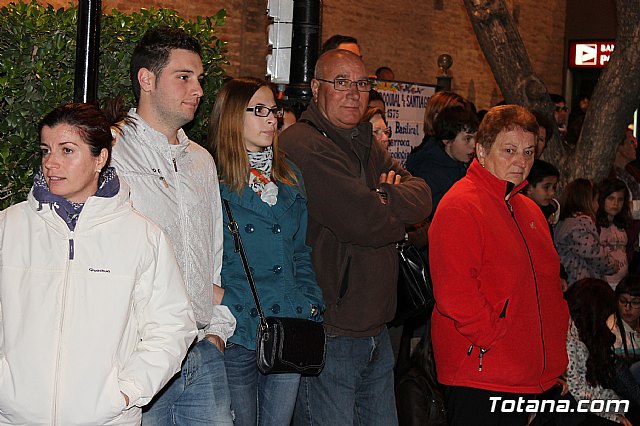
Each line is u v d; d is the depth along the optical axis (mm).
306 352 4023
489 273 4441
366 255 4410
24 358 3057
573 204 6742
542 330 4531
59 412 3049
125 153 3621
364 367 4512
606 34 17516
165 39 3701
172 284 3273
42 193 3092
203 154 3932
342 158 4387
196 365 3809
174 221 3682
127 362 3188
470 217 4434
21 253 3113
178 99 3699
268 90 4137
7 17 3916
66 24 4023
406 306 4664
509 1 16297
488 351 4445
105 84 4227
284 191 4164
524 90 8148
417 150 6289
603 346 5855
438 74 15297
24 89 3914
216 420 3838
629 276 6332
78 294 3088
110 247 3141
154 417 3684
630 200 7770
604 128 7898
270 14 5934
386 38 14242
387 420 4613
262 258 4090
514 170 4520
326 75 4516
